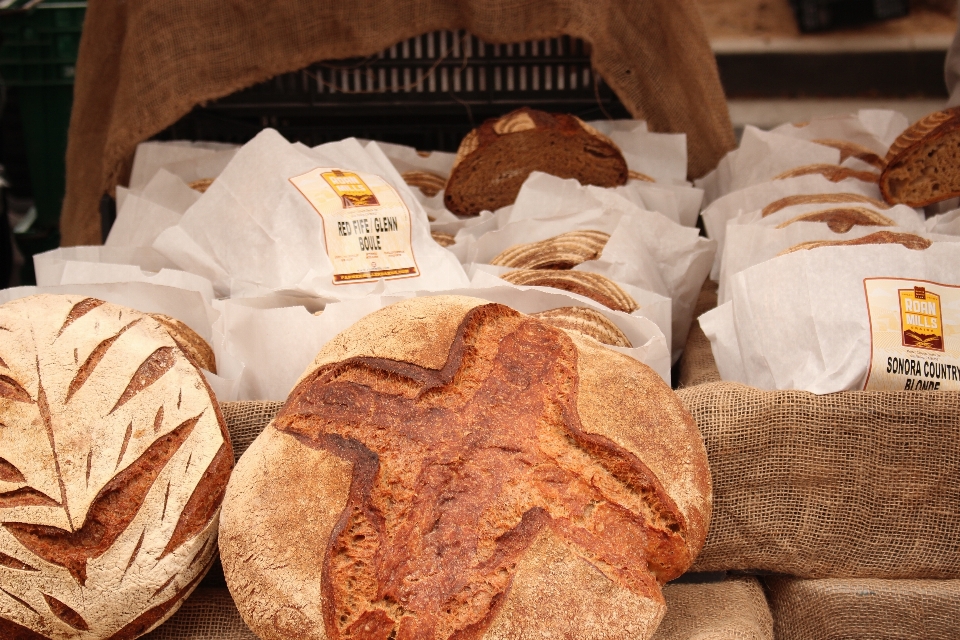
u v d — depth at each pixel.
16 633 1.17
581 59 2.54
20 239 3.46
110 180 2.38
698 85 2.59
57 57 3.29
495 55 2.53
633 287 1.85
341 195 1.82
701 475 1.21
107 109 2.56
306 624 1.09
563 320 1.55
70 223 2.66
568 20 2.32
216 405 1.30
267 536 1.13
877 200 2.10
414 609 1.06
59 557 1.14
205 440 1.24
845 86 4.22
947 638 1.32
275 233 1.81
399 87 2.54
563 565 1.07
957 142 1.99
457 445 1.14
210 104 2.51
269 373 1.63
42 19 3.27
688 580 1.47
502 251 2.08
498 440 1.15
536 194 2.22
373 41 2.35
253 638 1.27
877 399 1.38
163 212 2.09
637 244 2.01
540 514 1.10
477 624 1.05
